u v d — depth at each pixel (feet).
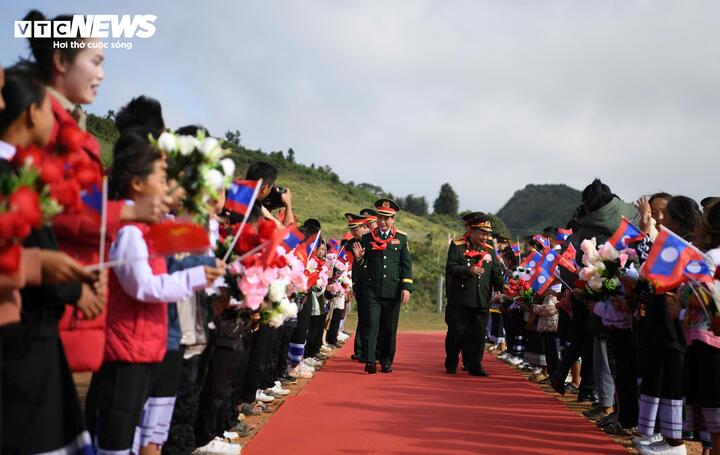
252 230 15.26
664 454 18.17
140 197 11.89
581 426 22.56
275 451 18.08
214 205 14.08
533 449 19.29
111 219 10.66
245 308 15.85
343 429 20.92
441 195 317.01
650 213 21.56
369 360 34.22
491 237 45.39
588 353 26.20
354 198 212.02
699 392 16.60
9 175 8.12
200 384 15.80
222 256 15.15
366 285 34.86
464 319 35.37
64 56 12.26
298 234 18.17
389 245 34.76
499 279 36.73
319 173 229.66
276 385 26.91
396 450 18.60
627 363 20.45
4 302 8.43
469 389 30.12
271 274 14.96
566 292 26.50
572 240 29.76
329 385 29.63
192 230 10.78
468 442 19.84
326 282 31.48
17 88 9.55
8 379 8.95
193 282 11.59
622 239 20.24
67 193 9.00
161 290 11.33
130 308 11.73
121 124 14.80
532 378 33.68
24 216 7.88
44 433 9.13
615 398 20.93
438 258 120.47
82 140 9.71
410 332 63.00
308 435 19.99
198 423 16.43
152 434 13.21
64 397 9.49
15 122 9.64
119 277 11.41
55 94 12.09
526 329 33.78
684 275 15.33
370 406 24.86
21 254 8.27
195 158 12.30
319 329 36.40
